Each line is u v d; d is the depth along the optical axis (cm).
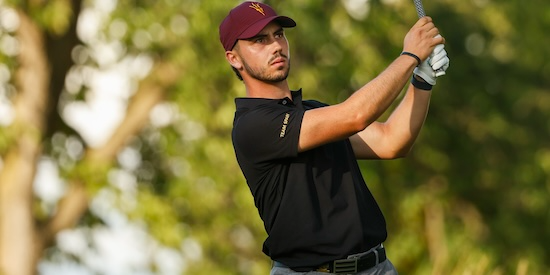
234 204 4319
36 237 4347
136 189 4212
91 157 4297
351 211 1223
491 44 4603
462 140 4550
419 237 4344
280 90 1275
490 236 4534
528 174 4516
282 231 1226
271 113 1223
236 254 4488
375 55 4022
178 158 4238
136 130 4319
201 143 4131
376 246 1242
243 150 1241
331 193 1227
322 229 1216
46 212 4419
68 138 4412
